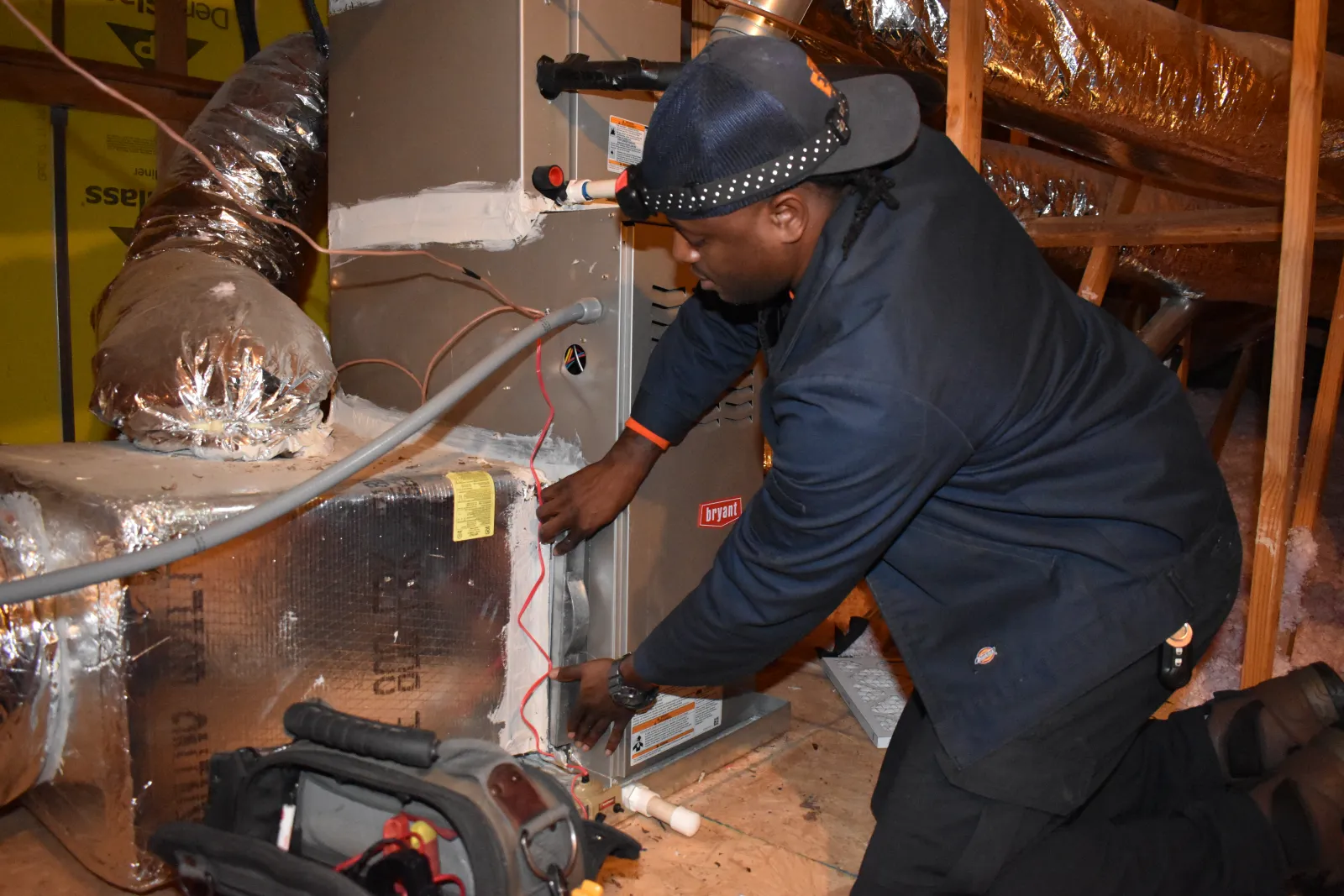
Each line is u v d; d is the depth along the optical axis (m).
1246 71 1.79
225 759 0.93
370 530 1.13
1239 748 1.16
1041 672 0.93
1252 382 3.52
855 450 0.81
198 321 1.25
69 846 1.10
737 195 0.81
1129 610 0.93
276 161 1.69
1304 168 1.35
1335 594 2.20
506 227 1.36
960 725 0.95
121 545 0.93
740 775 1.48
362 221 1.59
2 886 1.09
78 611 0.98
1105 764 1.02
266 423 1.25
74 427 2.15
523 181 1.33
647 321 1.29
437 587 1.21
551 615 1.34
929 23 1.56
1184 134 1.82
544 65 1.32
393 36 1.49
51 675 1.02
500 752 0.86
